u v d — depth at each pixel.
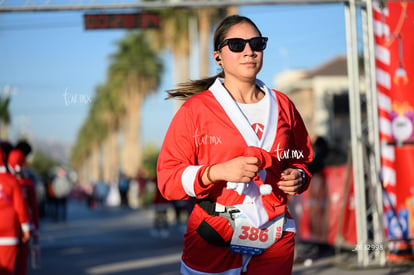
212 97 3.53
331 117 32.84
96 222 26.89
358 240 9.30
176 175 3.39
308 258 10.53
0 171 6.48
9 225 6.44
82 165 154.88
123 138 74.06
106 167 99.25
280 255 3.55
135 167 65.94
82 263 11.39
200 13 37.19
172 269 10.25
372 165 9.25
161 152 3.57
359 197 9.34
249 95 3.62
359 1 9.27
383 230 9.05
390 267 9.05
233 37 3.56
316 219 11.35
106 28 9.65
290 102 3.77
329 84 45.06
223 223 3.46
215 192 3.46
